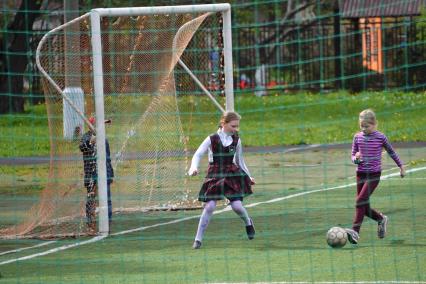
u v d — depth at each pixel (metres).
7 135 58.28
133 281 21.92
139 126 34.41
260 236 27.34
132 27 33.78
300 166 44.97
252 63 91.00
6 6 71.00
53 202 31.05
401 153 47.72
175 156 34.78
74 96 31.72
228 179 26.55
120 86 34.06
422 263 22.97
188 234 28.22
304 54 90.62
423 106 65.62
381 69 85.00
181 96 39.47
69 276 22.77
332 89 87.88
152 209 32.81
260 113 71.56
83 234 28.59
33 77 72.62
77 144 31.25
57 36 32.53
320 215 30.70
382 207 31.69
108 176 29.75
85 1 65.31
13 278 22.70
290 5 98.50
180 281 21.70
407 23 79.56
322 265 23.02
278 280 21.42
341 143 51.97
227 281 21.50
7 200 36.53
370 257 23.84
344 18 87.25
